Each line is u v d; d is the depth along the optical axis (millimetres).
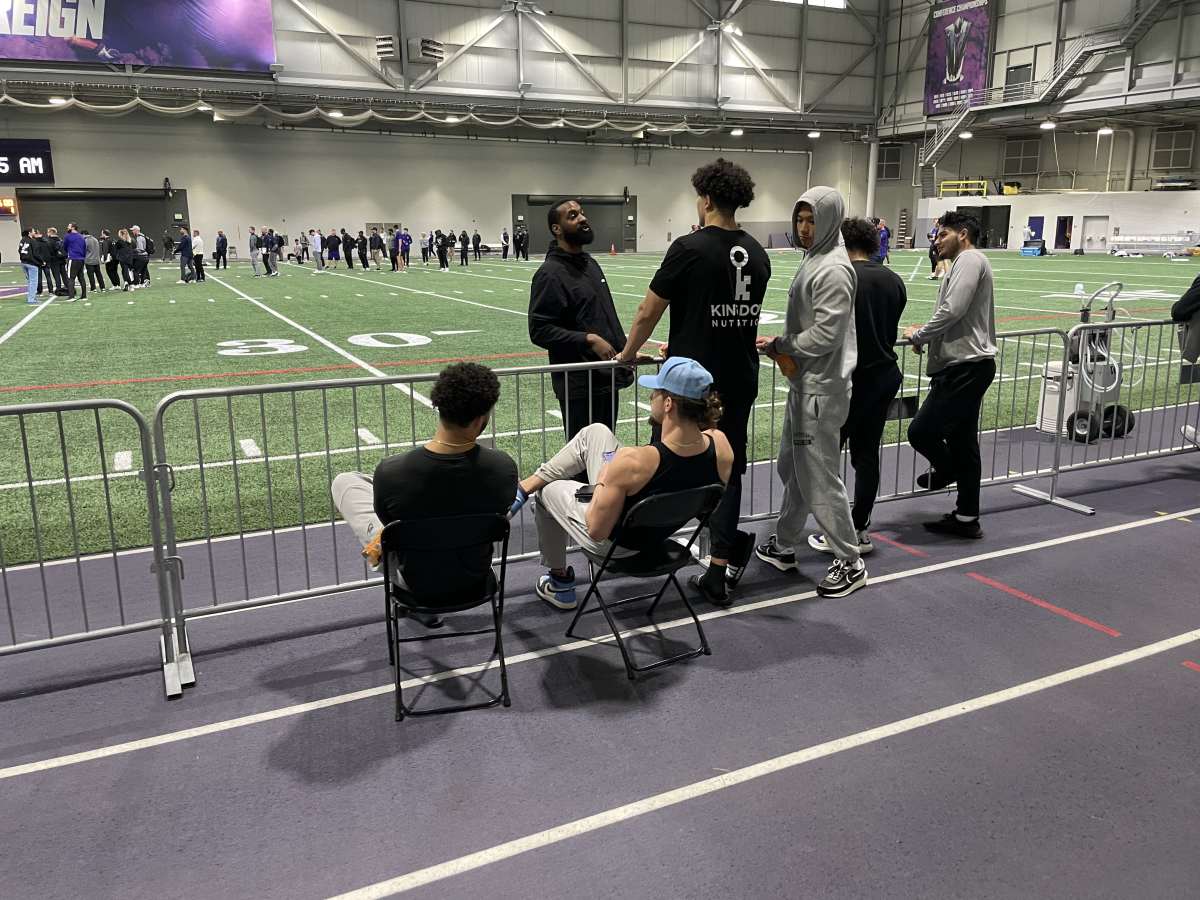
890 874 2457
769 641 3896
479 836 2631
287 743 3135
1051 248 41594
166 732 3207
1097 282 22859
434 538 3154
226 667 3688
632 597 4383
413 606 3252
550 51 37812
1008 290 20719
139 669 3670
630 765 2982
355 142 39781
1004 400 8914
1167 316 15125
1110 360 7262
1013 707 3328
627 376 5004
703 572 4715
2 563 3537
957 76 39656
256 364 11383
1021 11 37000
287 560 4816
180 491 5988
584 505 3773
